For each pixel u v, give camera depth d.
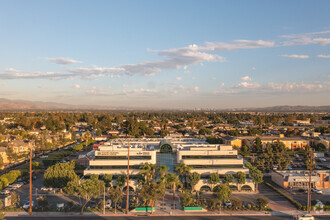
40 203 74.25
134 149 101.75
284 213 73.56
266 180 107.31
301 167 130.00
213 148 104.88
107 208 76.00
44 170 121.75
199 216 70.88
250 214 72.56
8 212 72.56
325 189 95.88
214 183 90.75
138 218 69.25
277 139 164.50
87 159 118.75
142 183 82.25
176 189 94.25
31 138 198.50
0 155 129.25
